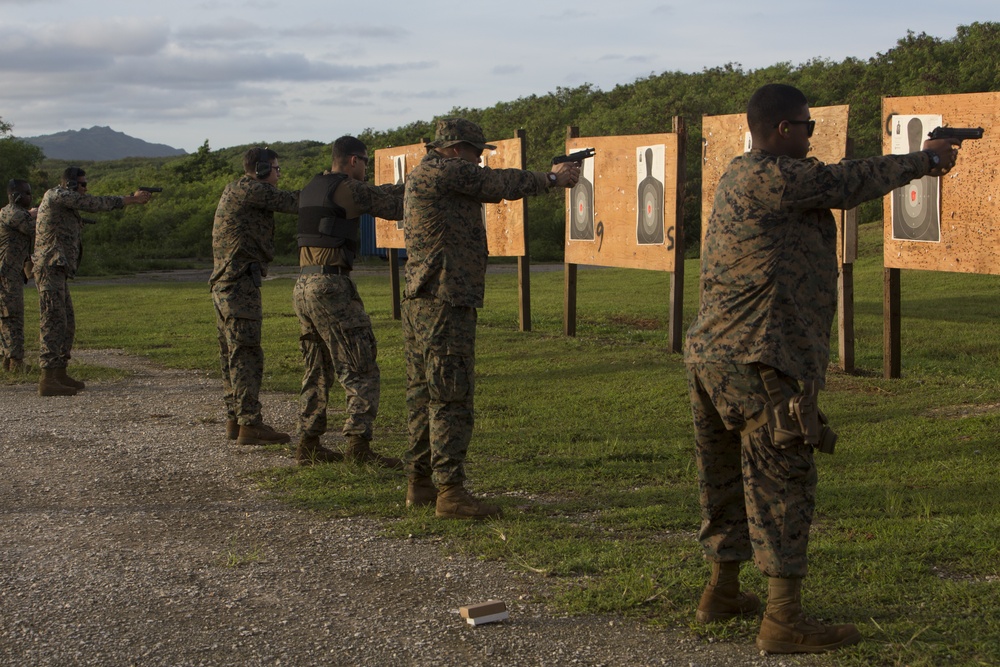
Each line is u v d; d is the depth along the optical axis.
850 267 9.16
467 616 3.66
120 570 4.38
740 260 3.30
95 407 8.48
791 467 3.27
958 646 3.28
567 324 12.37
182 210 39.16
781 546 3.28
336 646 3.52
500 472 5.91
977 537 4.37
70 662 3.43
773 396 3.23
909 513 4.86
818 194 3.20
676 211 10.43
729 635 3.47
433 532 4.81
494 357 10.68
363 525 5.00
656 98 56.88
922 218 8.32
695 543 4.49
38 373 10.31
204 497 5.62
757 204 3.28
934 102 8.09
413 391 5.16
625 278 22.36
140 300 19.20
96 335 13.70
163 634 3.66
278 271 28.56
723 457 3.55
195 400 8.79
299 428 6.31
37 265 8.98
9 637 3.65
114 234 36.81
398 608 3.87
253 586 4.16
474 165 4.86
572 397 8.30
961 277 18.16
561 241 37.31
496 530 4.77
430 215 4.87
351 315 6.02
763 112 3.38
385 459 6.17
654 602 3.79
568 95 65.56
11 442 7.09
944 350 10.68
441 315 4.88
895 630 3.42
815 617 3.56
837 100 50.81
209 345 12.50
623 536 4.69
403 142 56.91
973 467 5.68
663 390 8.41
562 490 5.57
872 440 6.46
